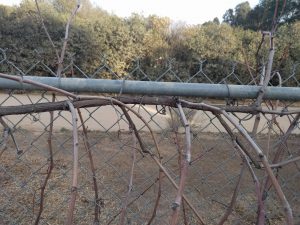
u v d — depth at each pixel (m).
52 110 1.28
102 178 4.10
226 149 5.02
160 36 12.25
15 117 5.78
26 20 11.45
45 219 3.06
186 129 1.03
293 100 1.52
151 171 4.34
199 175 4.22
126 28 12.10
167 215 3.10
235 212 3.41
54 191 3.64
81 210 3.24
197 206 3.37
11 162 4.47
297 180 3.71
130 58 11.77
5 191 3.59
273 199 2.99
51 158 1.53
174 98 1.33
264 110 1.39
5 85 1.41
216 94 1.49
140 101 1.33
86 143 1.52
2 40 11.41
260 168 1.31
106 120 6.59
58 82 1.42
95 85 1.44
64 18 11.75
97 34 11.73
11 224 2.96
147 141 3.26
